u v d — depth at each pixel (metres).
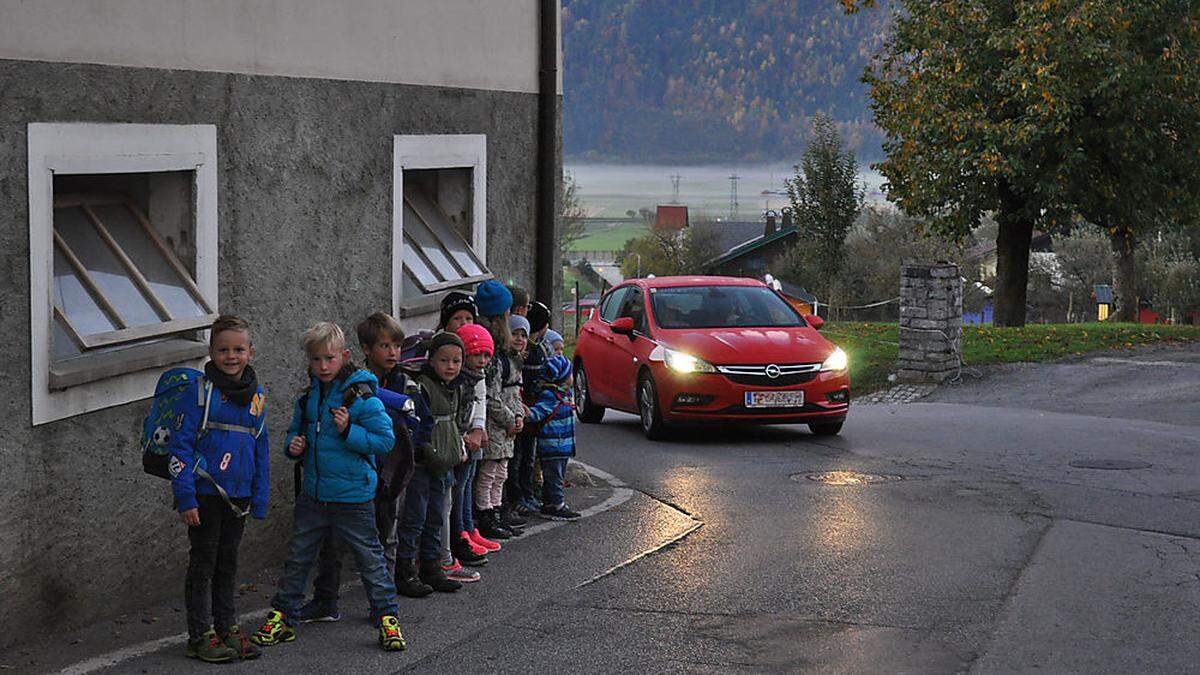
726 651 6.34
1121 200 30.72
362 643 6.42
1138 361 22.97
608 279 128.88
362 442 6.30
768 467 12.27
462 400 7.50
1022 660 6.19
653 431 14.54
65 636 6.20
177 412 5.84
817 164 48.34
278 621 6.37
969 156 29.91
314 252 8.05
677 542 8.80
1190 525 9.22
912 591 7.45
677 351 14.30
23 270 5.84
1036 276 70.06
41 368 5.94
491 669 6.04
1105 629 6.68
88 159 6.23
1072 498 10.27
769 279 16.42
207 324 7.04
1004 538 8.83
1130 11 28.66
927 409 17.84
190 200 7.09
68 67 6.10
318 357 6.34
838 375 14.34
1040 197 31.08
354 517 6.40
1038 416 16.58
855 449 13.57
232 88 7.28
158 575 6.82
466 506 8.23
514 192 10.91
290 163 7.80
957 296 21.66
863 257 66.69
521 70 10.93
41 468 5.98
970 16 29.70
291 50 7.78
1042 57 28.34
